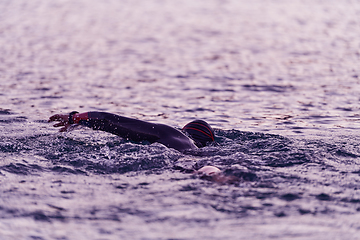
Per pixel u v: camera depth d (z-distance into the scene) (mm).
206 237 9086
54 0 145250
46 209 10523
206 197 11398
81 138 19156
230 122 26031
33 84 38406
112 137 19594
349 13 117125
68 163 14711
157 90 37500
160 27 91938
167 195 11555
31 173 13516
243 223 9797
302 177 13102
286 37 78188
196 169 14203
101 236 9117
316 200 11234
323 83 40594
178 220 9922
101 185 12461
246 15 114000
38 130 21203
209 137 18828
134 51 62719
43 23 93625
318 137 20672
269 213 10367
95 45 67688
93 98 33438
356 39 74312
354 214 10352
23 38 72625
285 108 30562
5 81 39375
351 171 13898
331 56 57969
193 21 102062
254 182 12594
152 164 14555
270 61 54750
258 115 28250
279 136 20406
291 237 9125
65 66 49312
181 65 51781
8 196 11328
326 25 94500
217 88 38688
